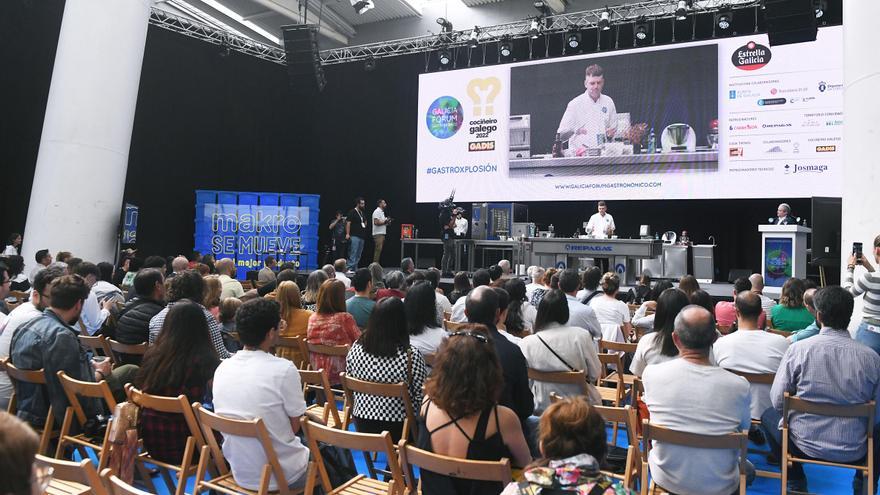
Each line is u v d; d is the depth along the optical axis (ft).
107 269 18.35
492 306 9.55
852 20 16.90
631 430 9.36
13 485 3.05
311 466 8.04
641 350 10.85
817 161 32.86
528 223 38.45
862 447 9.21
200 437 8.79
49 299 10.85
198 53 43.09
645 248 30.58
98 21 29.01
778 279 29.22
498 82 40.78
